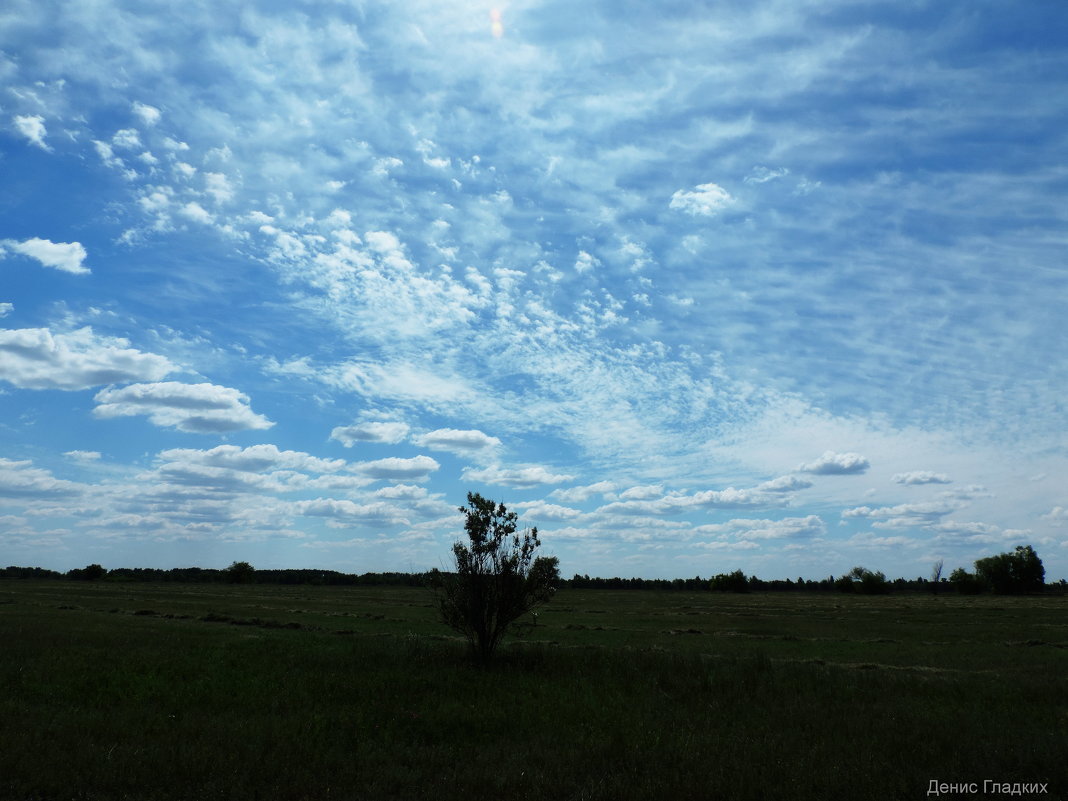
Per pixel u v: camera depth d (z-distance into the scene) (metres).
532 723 13.79
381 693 16.58
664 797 9.11
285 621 44.44
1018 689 18.39
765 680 19.61
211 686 16.88
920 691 18.14
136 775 9.61
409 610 61.31
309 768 10.12
